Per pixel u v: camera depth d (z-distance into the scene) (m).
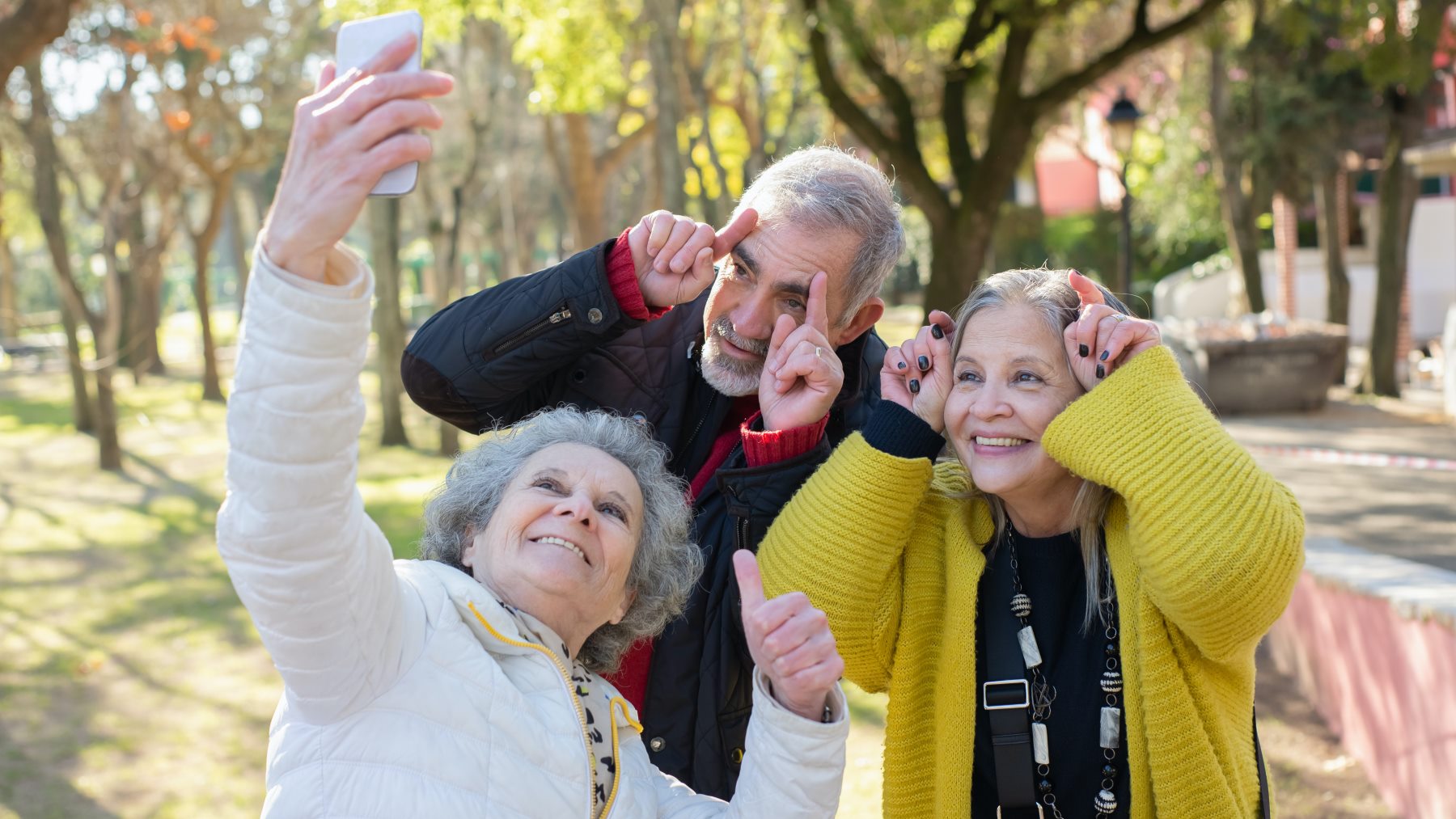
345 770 1.50
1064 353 2.03
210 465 15.40
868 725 5.30
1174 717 1.90
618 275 2.35
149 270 26.56
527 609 1.74
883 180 2.55
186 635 7.30
